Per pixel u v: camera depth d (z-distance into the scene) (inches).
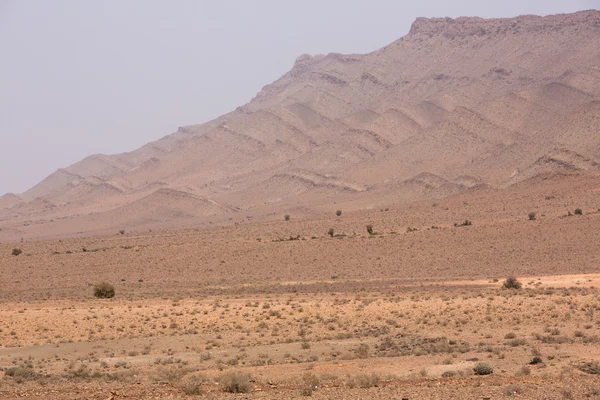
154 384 4520.2
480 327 7426.2
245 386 4217.5
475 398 3786.9
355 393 4008.4
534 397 3794.3
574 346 5826.8
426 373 4768.7
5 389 4402.1
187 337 7524.6
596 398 3759.8
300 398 3892.7
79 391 4276.6
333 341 6884.8
